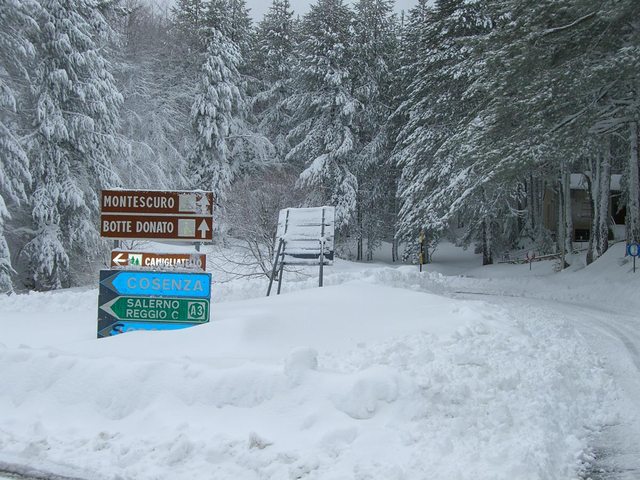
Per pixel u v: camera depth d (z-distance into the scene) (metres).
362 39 39.22
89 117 24.47
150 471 4.90
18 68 22.38
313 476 4.65
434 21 32.97
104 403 6.19
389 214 44.09
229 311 10.06
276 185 25.56
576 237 41.91
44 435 5.76
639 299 17.28
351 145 36.44
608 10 16.73
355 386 5.81
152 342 7.97
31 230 24.34
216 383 6.11
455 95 30.80
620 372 7.86
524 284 25.06
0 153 21.72
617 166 40.50
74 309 13.51
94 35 26.11
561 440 5.37
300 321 9.12
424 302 10.98
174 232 9.44
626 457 5.20
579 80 17.88
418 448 5.02
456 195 29.48
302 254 13.73
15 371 6.63
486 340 8.46
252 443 5.26
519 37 19.89
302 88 39.25
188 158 36.12
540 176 30.30
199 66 37.16
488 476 4.48
